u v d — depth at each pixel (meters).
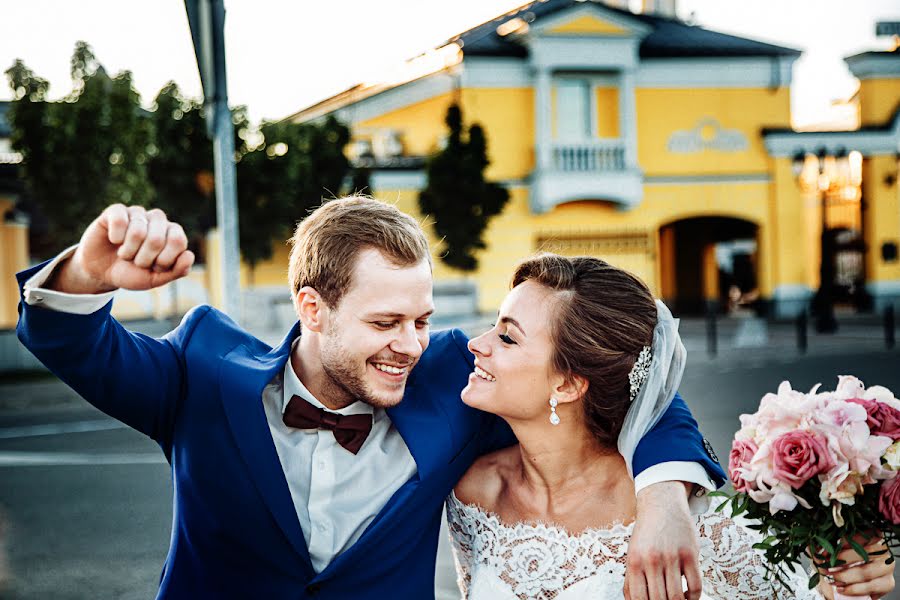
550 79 22.66
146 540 5.41
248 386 1.84
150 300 19.06
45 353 1.62
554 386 1.95
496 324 2.01
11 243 17.77
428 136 22.97
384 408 2.00
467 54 22.45
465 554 2.25
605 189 22.80
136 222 1.44
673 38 24.23
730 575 1.98
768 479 1.70
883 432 1.72
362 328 1.81
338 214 1.86
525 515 2.09
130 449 8.56
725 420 8.55
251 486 1.82
